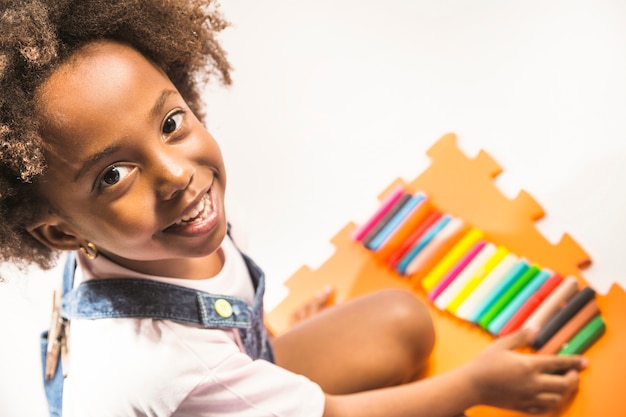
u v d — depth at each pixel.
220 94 1.62
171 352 0.82
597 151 1.32
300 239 1.42
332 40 1.61
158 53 0.80
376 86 1.53
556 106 1.39
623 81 1.37
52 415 0.92
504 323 1.19
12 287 1.46
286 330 1.27
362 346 1.11
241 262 0.98
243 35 1.67
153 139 0.74
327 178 1.47
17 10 0.72
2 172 0.73
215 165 0.80
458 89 1.47
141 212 0.75
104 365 0.82
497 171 1.35
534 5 1.50
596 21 1.44
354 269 1.34
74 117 0.71
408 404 0.99
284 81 1.60
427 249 1.29
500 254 1.25
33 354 1.39
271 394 0.86
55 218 0.77
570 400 1.12
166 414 0.82
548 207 1.30
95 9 0.74
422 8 1.59
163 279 0.86
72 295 0.89
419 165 1.42
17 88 0.71
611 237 1.24
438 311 1.26
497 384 1.04
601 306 1.18
